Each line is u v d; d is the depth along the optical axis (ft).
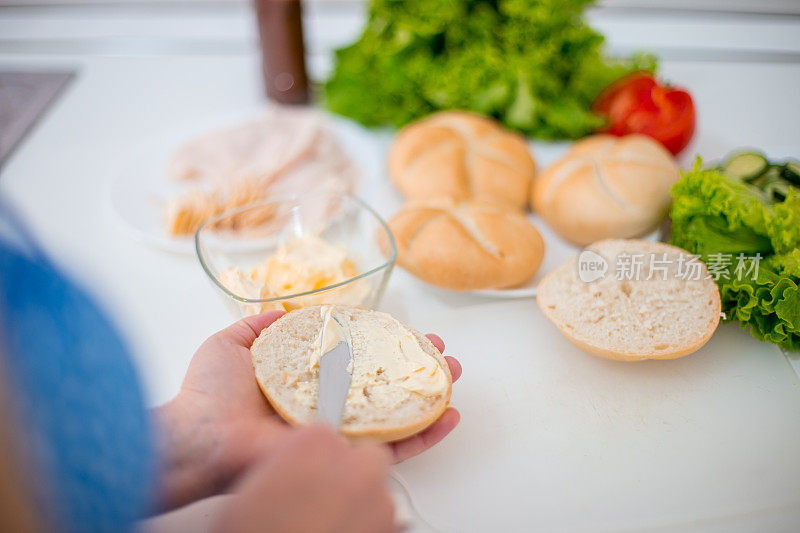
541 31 2.06
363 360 1.28
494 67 2.04
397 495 1.26
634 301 1.43
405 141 1.94
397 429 1.17
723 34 2.59
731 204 1.48
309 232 1.64
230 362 1.26
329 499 0.91
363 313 1.37
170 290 1.70
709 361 1.48
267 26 2.19
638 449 1.32
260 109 2.32
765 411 1.38
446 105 2.08
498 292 1.60
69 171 2.09
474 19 2.10
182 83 2.50
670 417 1.38
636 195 1.69
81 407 0.77
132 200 1.94
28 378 0.73
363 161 2.08
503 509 1.24
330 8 2.85
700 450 1.32
